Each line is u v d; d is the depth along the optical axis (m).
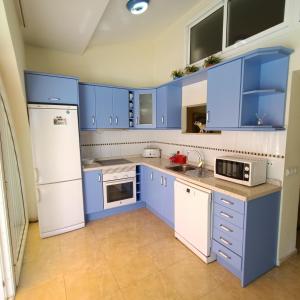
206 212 2.06
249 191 1.85
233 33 2.48
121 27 2.90
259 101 2.12
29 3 1.88
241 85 1.96
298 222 2.78
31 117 2.49
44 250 2.45
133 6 2.20
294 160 2.05
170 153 3.66
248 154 2.28
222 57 2.57
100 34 2.96
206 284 1.89
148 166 3.26
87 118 3.15
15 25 1.90
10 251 1.80
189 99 3.13
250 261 1.86
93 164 3.26
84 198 3.03
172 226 2.90
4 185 1.80
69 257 2.32
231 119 2.08
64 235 2.78
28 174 3.06
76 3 1.92
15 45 1.85
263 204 1.87
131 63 3.80
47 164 2.64
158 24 3.21
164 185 2.89
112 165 3.20
